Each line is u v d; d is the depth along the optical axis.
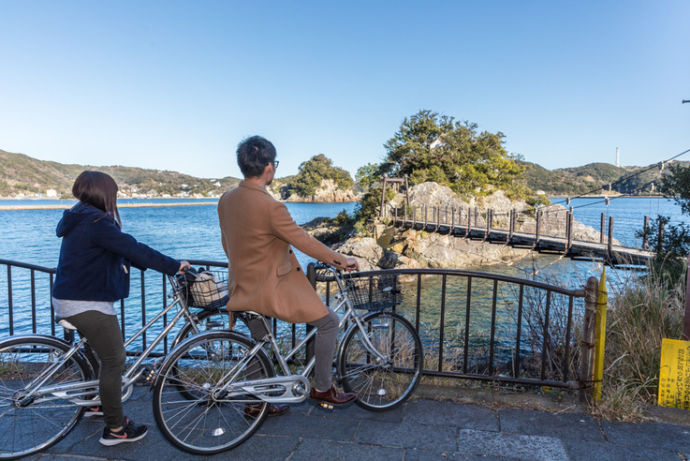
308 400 2.98
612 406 2.81
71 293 2.12
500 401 2.98
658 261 6.69
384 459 2.28
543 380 3.14
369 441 2.46
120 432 2.35
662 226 8.08
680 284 4.18
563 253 14.69
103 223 2.12
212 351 2.46
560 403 2.96
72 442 2.43
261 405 2.51
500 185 39.97
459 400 3.00
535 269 5.14
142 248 2.22
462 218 34.03
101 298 2.17
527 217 34.84
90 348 2.45
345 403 2.67
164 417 2.47
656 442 2.47
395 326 3.06
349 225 39.66
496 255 26.97
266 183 2.35
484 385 3.32
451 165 39.53
